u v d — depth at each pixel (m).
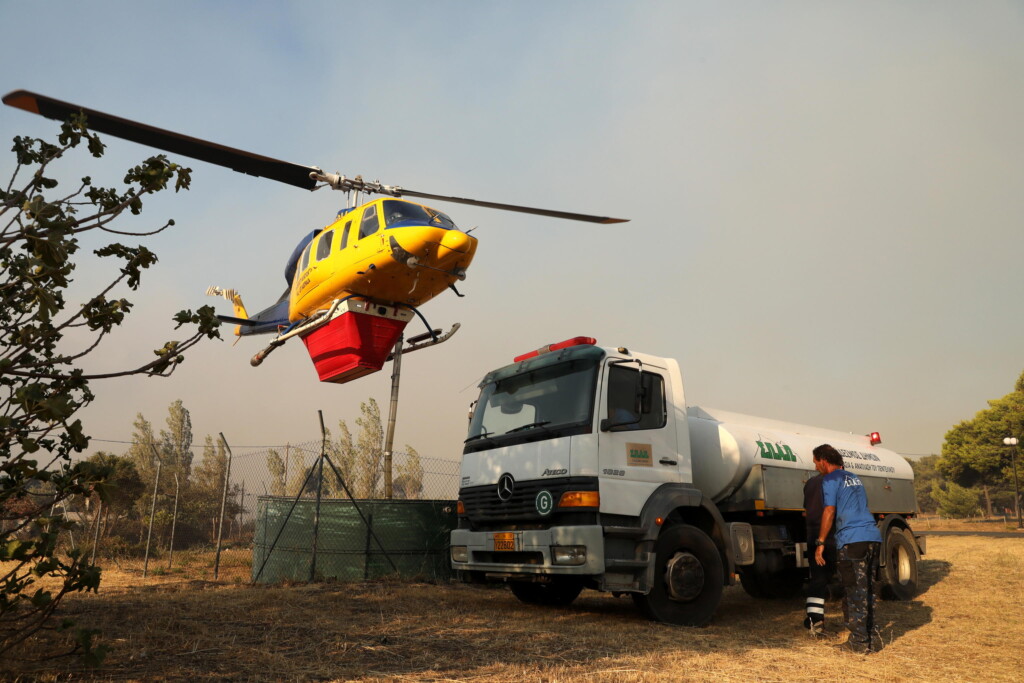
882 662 5.25
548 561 6.46
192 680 4.05
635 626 6.45
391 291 11.94
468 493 7.46
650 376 7.18
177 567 12.47
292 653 4.87
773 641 6.04
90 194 3.94
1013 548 15.67
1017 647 5.86
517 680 4.28
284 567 10.34
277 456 11.86
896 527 9.45
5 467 3.25
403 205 11.70
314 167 11.41
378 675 4.28
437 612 6.94
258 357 14.26
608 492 6.47
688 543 6.92
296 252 13.74
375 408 26.33
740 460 7.84
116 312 3.83
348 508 10.26
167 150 9.50
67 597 7.46
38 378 3.50
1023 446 53.72
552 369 7.21
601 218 12.73
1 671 3.97
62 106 5.64
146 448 33.72
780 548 8.18
